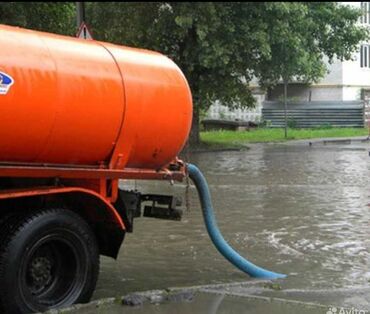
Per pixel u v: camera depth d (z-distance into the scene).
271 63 27.58
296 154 25.12
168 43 27.34
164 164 6.72
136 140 6.22
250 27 25.66
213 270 7.60
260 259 8.04
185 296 6.22
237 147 28.19
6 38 5.28
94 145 5.88
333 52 31.75
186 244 8.95
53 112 5.43
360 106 45.50
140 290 6.69
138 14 26.97
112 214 6.16
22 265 5.38
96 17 27.64
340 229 9.89
